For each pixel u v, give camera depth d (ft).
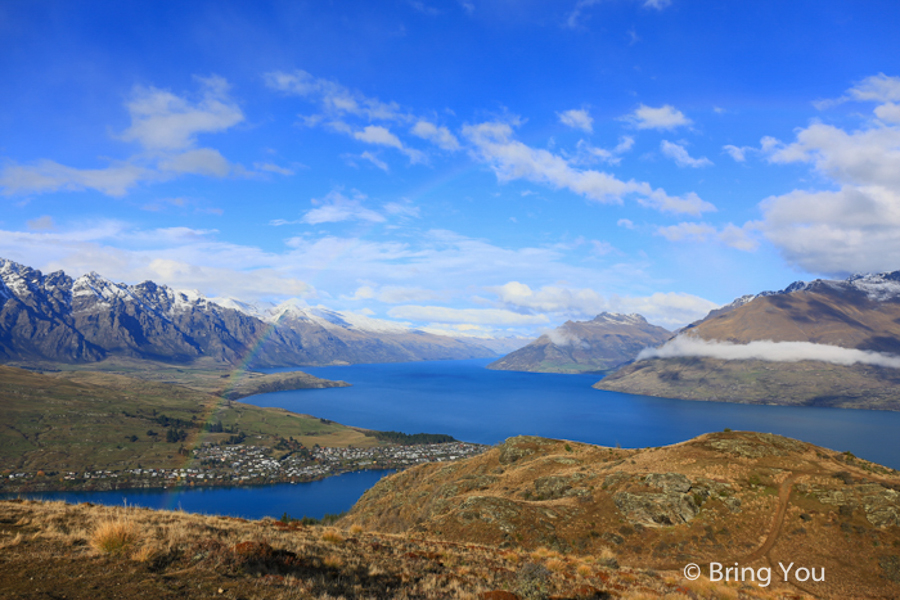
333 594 54.90
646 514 174.60
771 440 217.97
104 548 56.03
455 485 245.86
